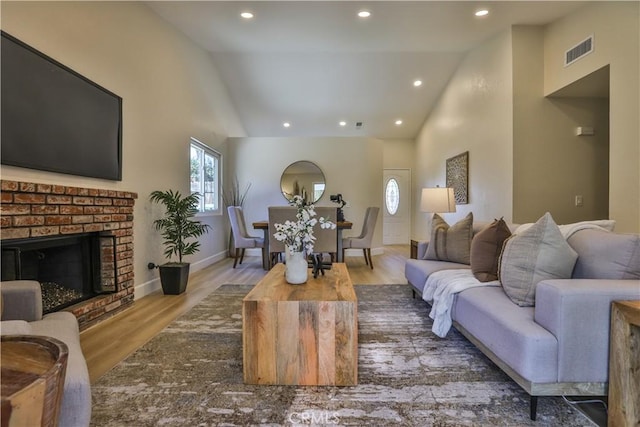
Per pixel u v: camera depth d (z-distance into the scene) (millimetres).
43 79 2262
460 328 2293
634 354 1365
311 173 6633
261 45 5008
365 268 5285
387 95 6715
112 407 1611
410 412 1584
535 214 4219
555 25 4023
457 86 5820
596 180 4273
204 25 4273
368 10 3850
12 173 2059
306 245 2297
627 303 1403
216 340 2412
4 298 1640
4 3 1994
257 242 5258
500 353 1734
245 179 6633
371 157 6770
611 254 1742
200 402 1659
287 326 1823
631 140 3033
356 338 1825
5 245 2068
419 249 3705
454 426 1486
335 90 6531
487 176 4809
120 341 2389
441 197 4809
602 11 3361
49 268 2779
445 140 6406
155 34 3846
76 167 2574
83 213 2592
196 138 5051
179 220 3773
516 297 1906
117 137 3102
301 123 7824
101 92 2877
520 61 4195
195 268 4977
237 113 7250
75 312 2512
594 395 1529
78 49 2629
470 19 4055
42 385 749
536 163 4215
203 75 5297
